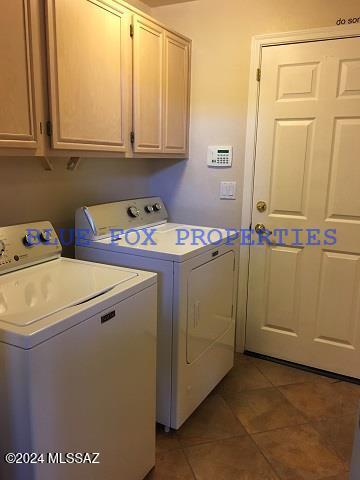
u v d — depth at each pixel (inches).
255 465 70.6
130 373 59.5
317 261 97.4
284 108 94.6
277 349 106.0
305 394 91.6
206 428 80.0
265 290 104.7
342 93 88.6
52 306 49.3
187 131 105.5
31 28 57.0
